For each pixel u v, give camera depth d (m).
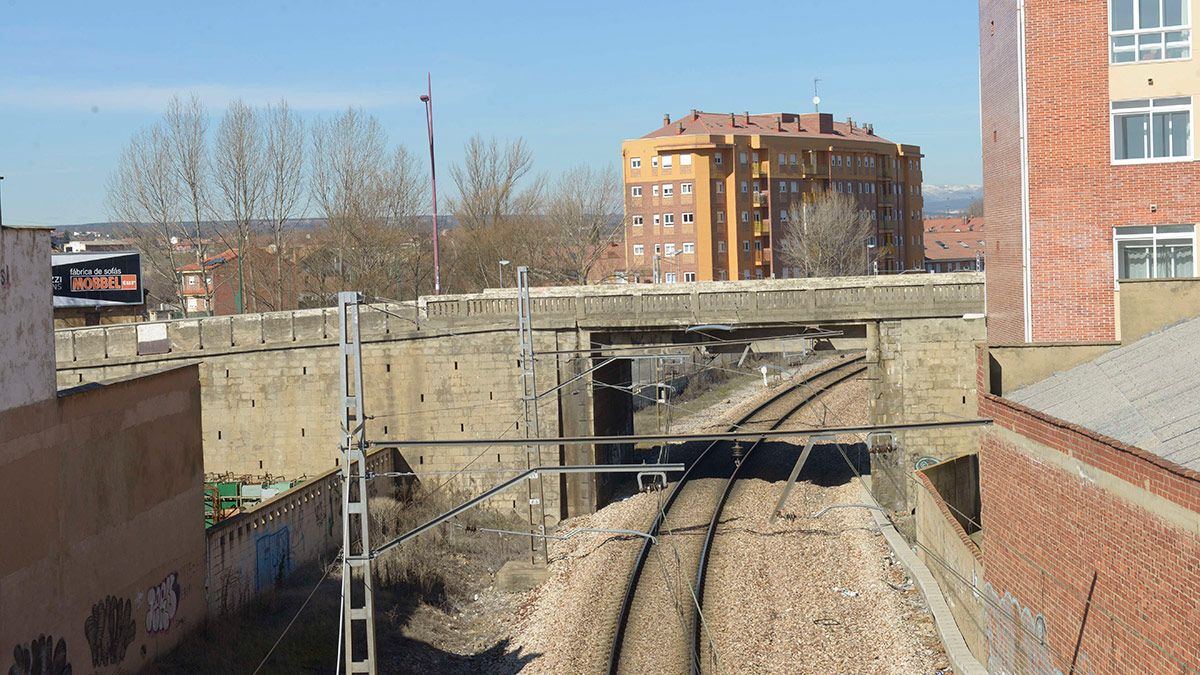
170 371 25.83
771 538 36.25
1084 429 16.31
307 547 33.75
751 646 26.23
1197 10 24.64
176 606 25.64
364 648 27.38
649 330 44.12
